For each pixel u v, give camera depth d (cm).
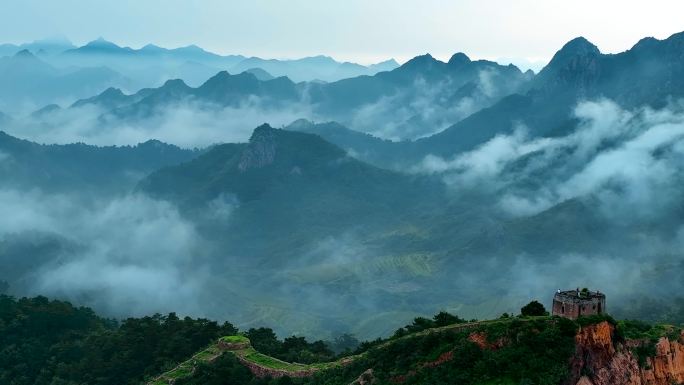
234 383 14838
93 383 18300
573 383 9988
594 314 10919
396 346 12138
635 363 10762
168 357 18288
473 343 10944
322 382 13000
